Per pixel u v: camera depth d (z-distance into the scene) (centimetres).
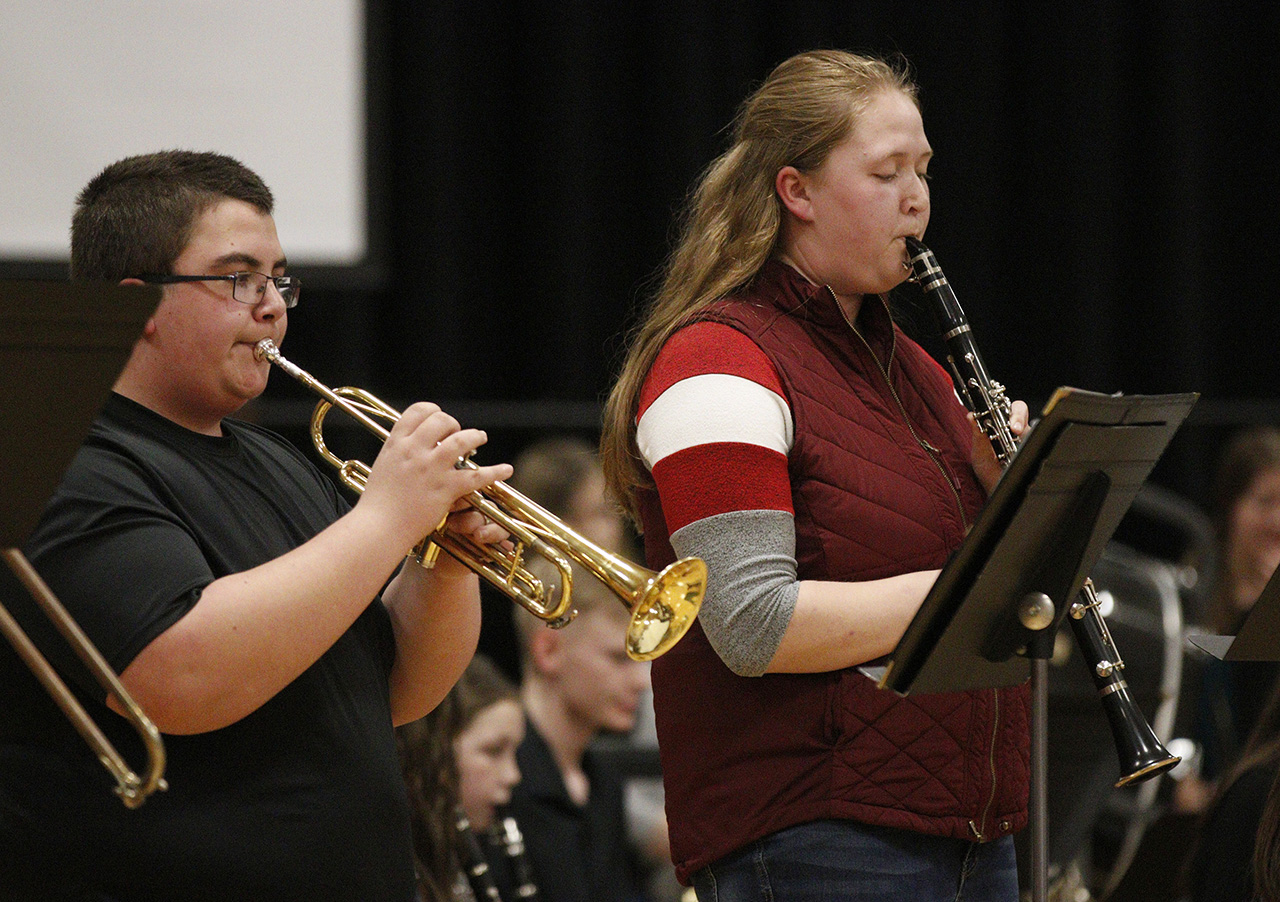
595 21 1340
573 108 1319
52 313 404
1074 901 948
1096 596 591
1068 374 1455
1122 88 1481
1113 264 1475
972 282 1424
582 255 1321
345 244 1148
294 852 520
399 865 550
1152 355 1480
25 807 509
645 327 623
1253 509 1214
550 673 1050
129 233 554
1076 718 891
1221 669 1196
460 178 1307
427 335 1296
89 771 509
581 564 554
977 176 1424
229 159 584
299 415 1238
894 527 570
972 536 493
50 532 505
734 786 571
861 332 623
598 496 1098
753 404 561
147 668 493
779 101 609
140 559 504
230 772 517
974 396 601
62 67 1092
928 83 1417
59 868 509
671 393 570
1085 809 893
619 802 1052
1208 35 1498
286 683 510
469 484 540
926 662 512
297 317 1266
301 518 582
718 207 623
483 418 1280
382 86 1155
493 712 963
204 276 551
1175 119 1462
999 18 1438
